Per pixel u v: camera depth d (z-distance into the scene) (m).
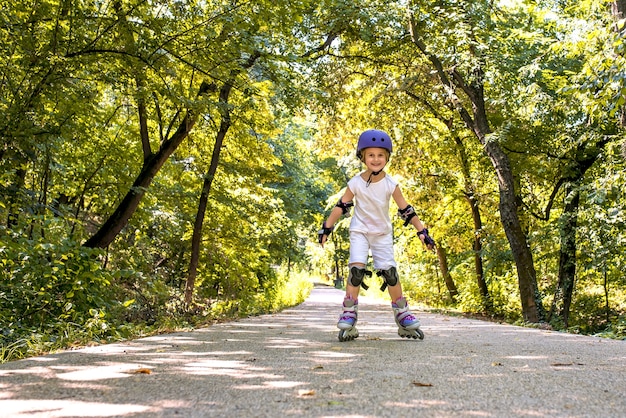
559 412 1.86
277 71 10.34
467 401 2.02
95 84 9.69
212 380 2.42
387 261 4.51
